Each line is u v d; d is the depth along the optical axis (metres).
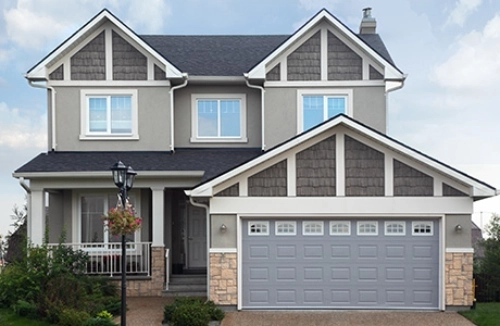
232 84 17.83
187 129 17.83
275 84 17.38
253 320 12.57
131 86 17.25
